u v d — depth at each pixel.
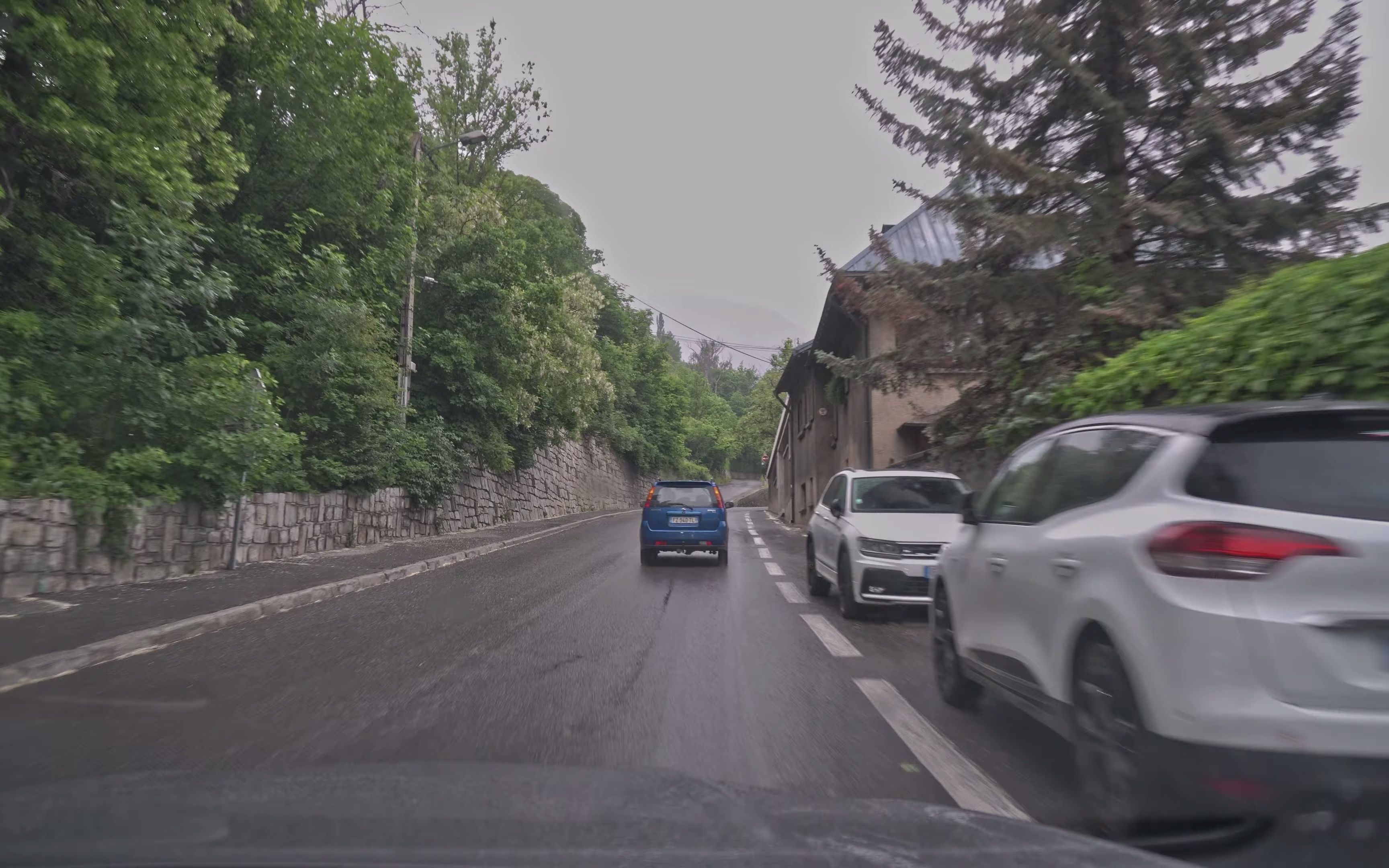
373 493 19.11
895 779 4.47
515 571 14.70
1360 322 5.25
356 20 17.41
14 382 10.38
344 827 2.43
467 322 25.06
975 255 11.92
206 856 2.17
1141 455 4.02
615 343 53.00
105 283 11.56
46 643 7.27
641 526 15.64
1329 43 10.27
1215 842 3.41
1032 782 4.43
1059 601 4.18
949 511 10.40
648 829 2.45
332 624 9.16
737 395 123.38
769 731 5.31
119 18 11.14
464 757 4.73
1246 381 6.09
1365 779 3.07
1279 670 3.15
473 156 32.56
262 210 17.05
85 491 10.15
